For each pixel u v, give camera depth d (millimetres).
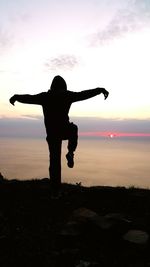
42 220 4066
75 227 3609
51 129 4492
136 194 4969
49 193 5129
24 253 3217
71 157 4562
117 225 3541
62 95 4379
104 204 4602
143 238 3307
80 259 3098
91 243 3424
